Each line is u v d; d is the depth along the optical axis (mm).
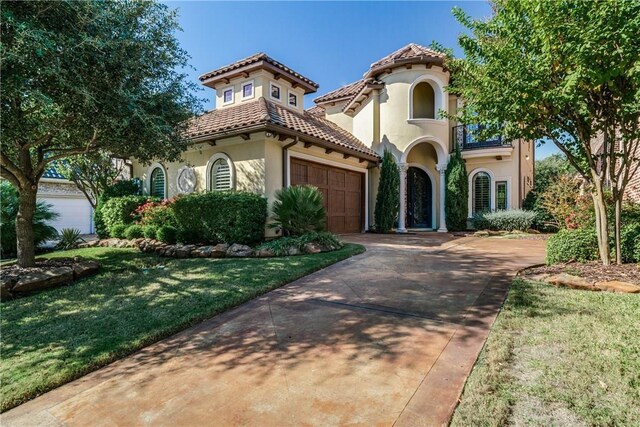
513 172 17625
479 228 16500
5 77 5020
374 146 17484
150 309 5082
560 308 4332
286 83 15852
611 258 6418
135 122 7004
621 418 2301
